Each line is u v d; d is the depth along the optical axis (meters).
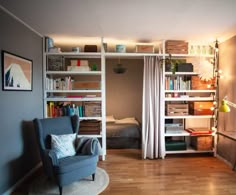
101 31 3.32
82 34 3.49
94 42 4.03
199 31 3.32
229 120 3.59
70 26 3.09
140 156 4.07
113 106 5.72
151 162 3.73
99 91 3.81
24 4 2.29
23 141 2.96
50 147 2.94
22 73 2.89
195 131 3.98
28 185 2.84
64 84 3.80
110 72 5.69
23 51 2.95
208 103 3.99
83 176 2.73
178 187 2.76
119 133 4.58
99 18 2.71
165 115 4.04
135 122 4.98
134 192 2.63
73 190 2.67
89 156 2.85
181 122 4.26
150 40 3.91
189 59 4.16
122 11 2.49
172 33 3.45
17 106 2.78
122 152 4.34
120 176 3.12
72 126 3.38
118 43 4.14
